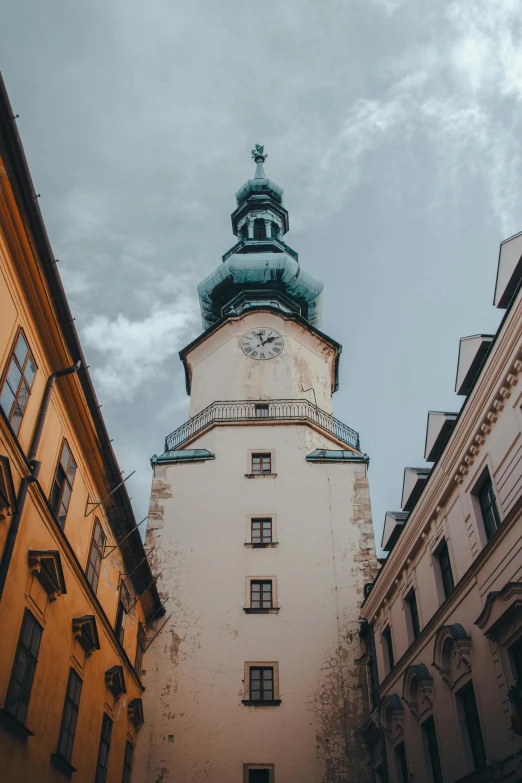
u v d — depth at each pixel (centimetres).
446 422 1945
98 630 1992
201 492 3164
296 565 2928
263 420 3384
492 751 1477
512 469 1516
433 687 1855
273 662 2689
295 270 4269
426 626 1892
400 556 2202
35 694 1483
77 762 1752
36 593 1504
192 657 2705
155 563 2953
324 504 3108
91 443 1927
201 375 3850
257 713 2575
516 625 1390
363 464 3247
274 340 3816
